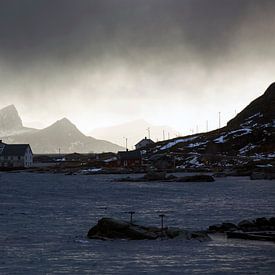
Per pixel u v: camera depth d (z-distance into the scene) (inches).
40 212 6146.7
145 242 3796.8
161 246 3619.6
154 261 3115.2
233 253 3373.5
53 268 2920.8
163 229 4119.1
